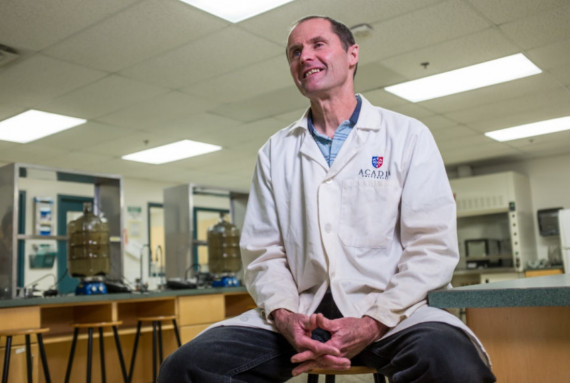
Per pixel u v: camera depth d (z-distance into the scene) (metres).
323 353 1.09
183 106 5.60
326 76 1.37
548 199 8.66
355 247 1.30
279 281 1.32
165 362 1.21
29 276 7.73
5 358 3.36
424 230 1.24
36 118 5.74
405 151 1.31
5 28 3.80
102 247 4.36
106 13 3.67
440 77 5.13
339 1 3.64
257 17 3.82
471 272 8.39
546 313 1.22
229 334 1.23
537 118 6.55
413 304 1.16
